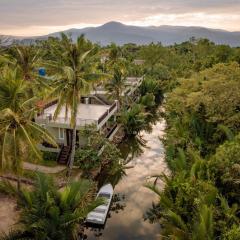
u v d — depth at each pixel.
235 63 34.50
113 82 45.94
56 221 17.55
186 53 106.75
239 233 15.29
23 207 18.47
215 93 29.45
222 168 20.66
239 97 27.75
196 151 26.05
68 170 28.17
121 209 25.73
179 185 20.69
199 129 30.55
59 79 26.42
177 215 17.84
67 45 26.98
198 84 35.59
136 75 74.25
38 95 30.09
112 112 39.09
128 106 51.31
